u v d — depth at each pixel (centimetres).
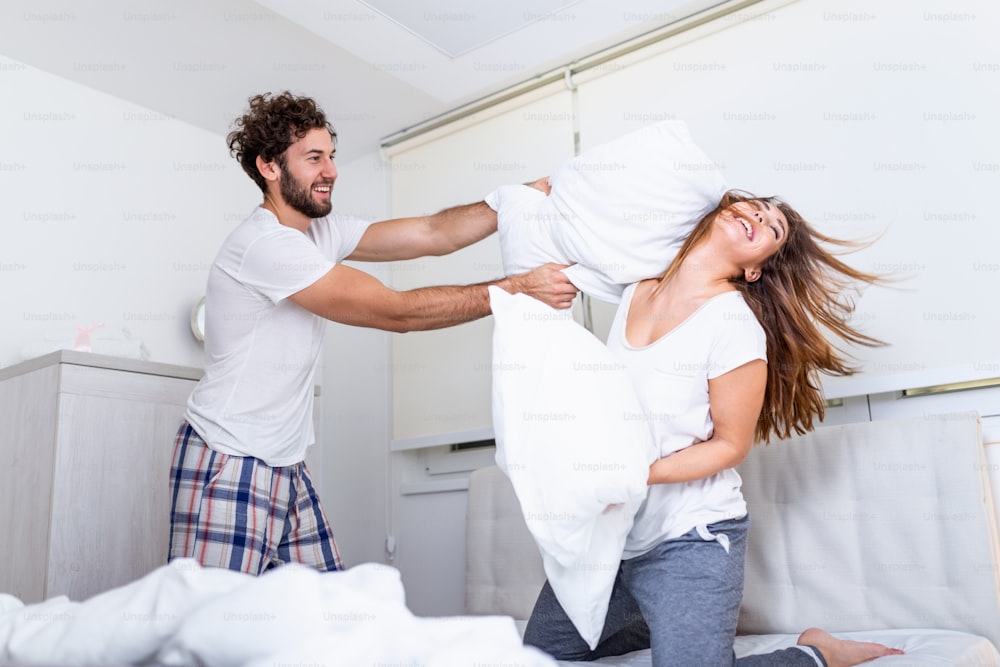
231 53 270
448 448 304
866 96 220
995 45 202
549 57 262
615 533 150
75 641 86
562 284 185
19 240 262
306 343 199
